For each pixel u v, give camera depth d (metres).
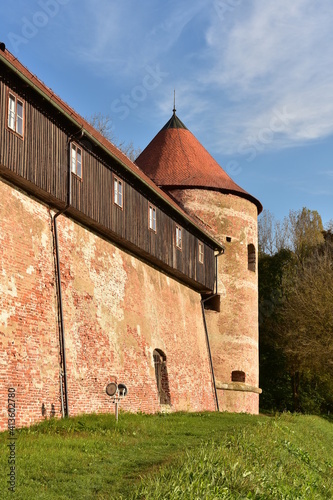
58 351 19.42
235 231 34.88
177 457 13.92
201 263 31.91
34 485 11.27
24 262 18.48
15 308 17.69
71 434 16.42
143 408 24.11
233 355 33.53
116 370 22.66
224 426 21.30
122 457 14.07
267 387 48.03
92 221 22.06
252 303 35.12
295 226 65.62
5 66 17.23
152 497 10.72
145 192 26.39
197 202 34.12
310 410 47.03
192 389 29.62
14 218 18.38
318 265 51.09
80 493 11.23
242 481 12.42
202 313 33.12
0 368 16.67
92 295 21.98
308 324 44.81
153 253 26.59
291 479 14.19
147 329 25.84
